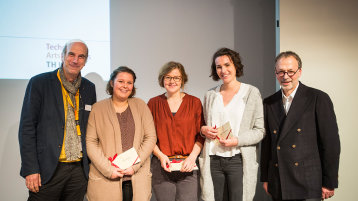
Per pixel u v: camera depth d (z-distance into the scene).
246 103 1.89
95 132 1.84
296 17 2.39
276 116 1.78
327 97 1.67
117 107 1.91
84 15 2.40
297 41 2.38
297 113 1.68
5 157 2.39
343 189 2.34
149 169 1.91
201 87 2.62
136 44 2.55
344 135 2.37
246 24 2.65
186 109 2.01
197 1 2.62
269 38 2.66
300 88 1.73
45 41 2.33
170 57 2.59
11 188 2.40
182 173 1.96
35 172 1.71
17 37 2.29
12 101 2.39
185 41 2.61
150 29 2.57
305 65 2.38
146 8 2.56
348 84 2.38
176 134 1.97
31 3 2.31
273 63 2.66
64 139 1.81
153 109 2.07
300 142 1.65
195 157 1.95
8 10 2.27
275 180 1.74
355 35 2.40
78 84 1.92
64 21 2.37
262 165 1.90
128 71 1.88
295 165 1.64
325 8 2.40
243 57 2.65
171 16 2.59
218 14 2.64
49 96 1.81
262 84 2.66
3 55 2.27
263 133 1.85
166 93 2.14
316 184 1.61
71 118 1.85
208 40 2.63
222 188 1.92
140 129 1.87
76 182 1.87
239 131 1.85
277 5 2.45
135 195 1.78
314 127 1.66
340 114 2.37
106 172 1.72
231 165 1.86
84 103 1.96
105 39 2.44
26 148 1.70
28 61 2.31
